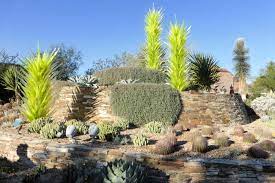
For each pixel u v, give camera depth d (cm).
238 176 1028
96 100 1717
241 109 1905
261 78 3547
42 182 832
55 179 848
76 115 1683
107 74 2111
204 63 2030
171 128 1448
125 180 855
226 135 1381
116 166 909
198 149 1150
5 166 1204
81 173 870
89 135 1355
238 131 1390
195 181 1048
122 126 1545
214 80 2059
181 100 1711
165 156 1098
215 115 1750
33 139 1291
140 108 1634
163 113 1638
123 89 1659
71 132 1273
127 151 1148
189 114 1703
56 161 1211
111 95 1672
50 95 1641
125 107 1639
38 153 1248
